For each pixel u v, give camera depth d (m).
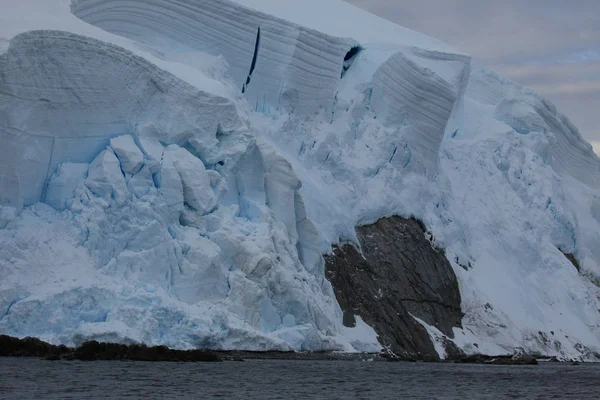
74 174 92.31
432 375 87.31
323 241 112.12
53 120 91.38
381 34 142.50
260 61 121.88
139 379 68.56
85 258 87.94
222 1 119.62
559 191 152.25
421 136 132.00
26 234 85.94
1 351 78.31
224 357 88.06
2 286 82.38
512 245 140.12
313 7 139.75
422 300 120.75
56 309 82.81
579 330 137.88
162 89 98.88
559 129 163.62
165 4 117.88
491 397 70.19
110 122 95.19
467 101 155.62
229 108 102.19
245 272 96.50
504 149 148.25
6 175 87.25
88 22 113.50
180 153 97.50
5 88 87.00
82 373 70.12
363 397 66.19
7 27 88.75
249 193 103.75
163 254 91.75
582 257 153.75
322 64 125.00
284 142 119.06
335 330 105.88
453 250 131.88
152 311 85.62
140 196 93.38
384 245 121.69
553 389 77.94
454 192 139.38
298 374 79.12
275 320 98.56
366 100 130.00
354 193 121.69
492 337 125.62
